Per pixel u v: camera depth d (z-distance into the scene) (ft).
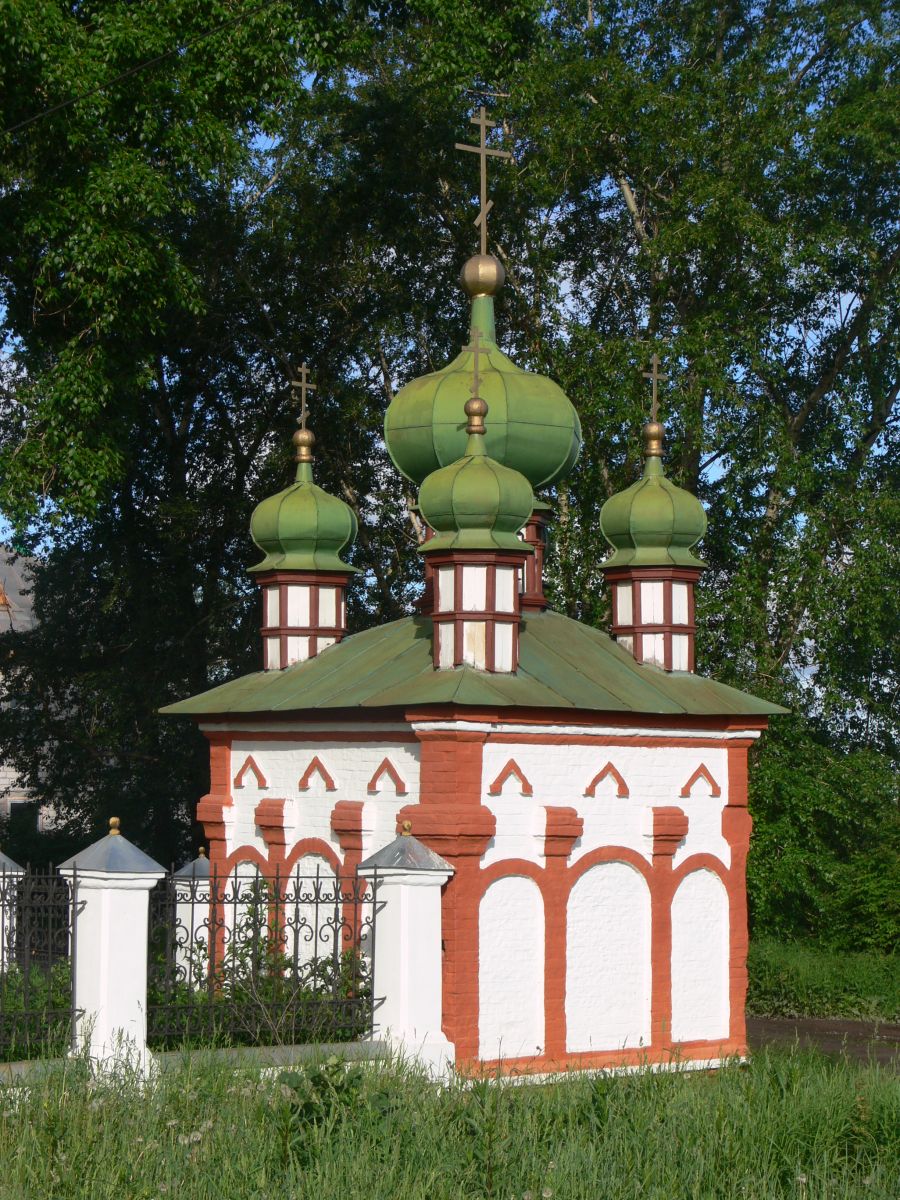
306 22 89.86
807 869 105.81
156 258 85.92
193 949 55.88
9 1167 37.42
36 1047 49.34
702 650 110.22
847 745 116.98
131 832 128.36
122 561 126.52
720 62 119.03
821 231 111.75
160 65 84.28
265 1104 43.21
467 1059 57.62
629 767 65.05
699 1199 37.29
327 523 75.82
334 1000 54.75
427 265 128.06
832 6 120.16
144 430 128.26
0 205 83.56
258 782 69.97
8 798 161.99
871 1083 48.70
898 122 111.04
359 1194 35.86
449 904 58.39
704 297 115.75
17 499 83.92
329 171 130.41
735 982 67.72
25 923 49.57
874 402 117.39
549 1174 37.81
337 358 130.52
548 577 114.32
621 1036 63.52
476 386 65.16
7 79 79.82
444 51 97.14
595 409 107.65
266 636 75.41
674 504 71.56
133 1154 38.58
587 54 121.19
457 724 59.21
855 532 107.55
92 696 125.18
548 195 114.73
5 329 93.81
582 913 62.90
